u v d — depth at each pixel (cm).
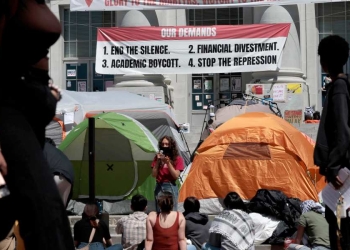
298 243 1031
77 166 1520
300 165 1401
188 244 1033
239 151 1417
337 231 496
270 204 1198
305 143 1443
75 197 1518
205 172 1418
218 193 1401
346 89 489
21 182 262
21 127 272
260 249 1167
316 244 1010
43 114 291
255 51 1812
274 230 1171
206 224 1093
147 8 1711
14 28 290
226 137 1440
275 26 1806
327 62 498
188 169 1570
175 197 1219
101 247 977
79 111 1675
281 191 1342
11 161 264
